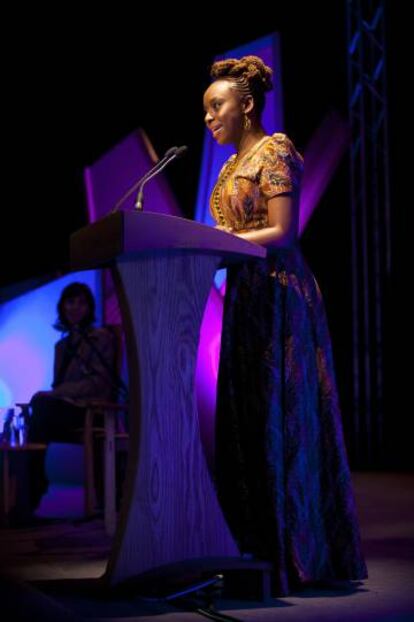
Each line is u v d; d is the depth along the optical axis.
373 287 7.33
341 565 2.64
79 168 6.45
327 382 2.72
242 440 2.63
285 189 2.62
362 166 7.07
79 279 6.59
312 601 2.48
